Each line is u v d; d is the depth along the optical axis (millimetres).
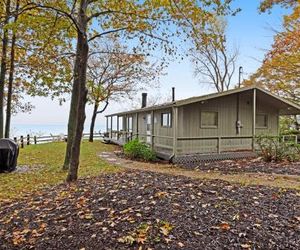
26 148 21781
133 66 25828
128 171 9711
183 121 15133
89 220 4891
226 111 16156
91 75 26219
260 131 17156
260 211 4863
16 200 7082
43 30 9789
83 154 17703
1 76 15172
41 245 4309
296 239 3977
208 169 11359
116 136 26828
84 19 8844
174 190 6004
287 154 12711
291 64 20094
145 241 4027
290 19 19578
